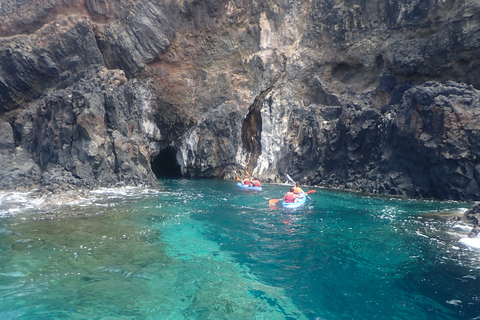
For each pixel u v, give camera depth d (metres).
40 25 21.08
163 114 22.78
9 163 15.91
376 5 20.08
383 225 10.39
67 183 14.75
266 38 23.22
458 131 14.07
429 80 17.78
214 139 23.56
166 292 5.88
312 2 22.62
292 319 5.13
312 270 7.00
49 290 5.80
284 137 21.73
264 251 8.10
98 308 5.26
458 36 16.25
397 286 6.26
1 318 4.93
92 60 20.52
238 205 13.48
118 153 17.38
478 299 5.77
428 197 15.16
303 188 18.20
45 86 20.45
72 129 16.06
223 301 5.63
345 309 5.46
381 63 20.38
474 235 9.07
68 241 8.32
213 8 22.36
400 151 16.25
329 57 22.09
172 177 24.42
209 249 8.17
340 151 18.78
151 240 8.67
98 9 21.08
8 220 10.08
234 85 23.48
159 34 21.55
